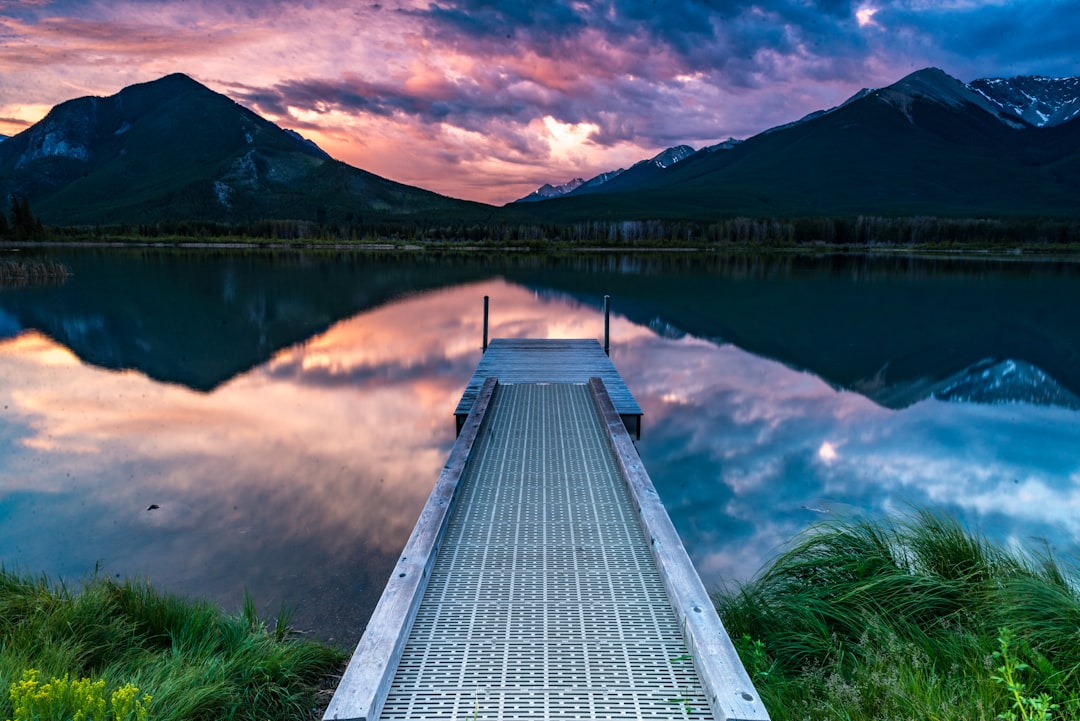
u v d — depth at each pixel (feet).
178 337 53.21
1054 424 31.32
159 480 22.26
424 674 9.53
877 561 13.66
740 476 23.47
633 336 55.88
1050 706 8.38
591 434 23.25
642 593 12.09
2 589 12.77
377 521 19.02
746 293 89.04
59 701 7.51
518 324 62.44
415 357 46.57
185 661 10.78
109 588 12.78
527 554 13.75
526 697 9.04
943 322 64.18
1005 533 18.88
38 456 24.72
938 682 9.71
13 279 96.89
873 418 31.96
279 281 101.04
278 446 26.50
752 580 15.49
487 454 20.92
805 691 10.27
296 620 13.80
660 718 8.62
